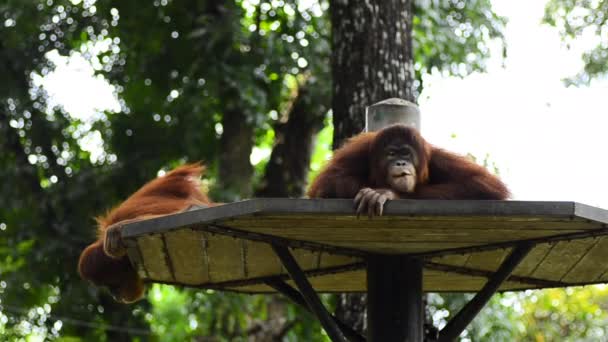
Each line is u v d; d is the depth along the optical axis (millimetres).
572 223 4922
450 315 13906
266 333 15836
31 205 16906
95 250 7723
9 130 17203
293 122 16891
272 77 16766
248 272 6441
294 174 16766
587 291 19953
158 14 17094
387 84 8914
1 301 16625
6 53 17000
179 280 6746
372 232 5234
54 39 17234
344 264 6207
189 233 5363
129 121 17609
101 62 17891
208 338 15422
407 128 5766
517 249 5586
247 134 16547
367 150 5980
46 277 16531
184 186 7633
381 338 5777
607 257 5980
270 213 4723
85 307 16641
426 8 15672
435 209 4707
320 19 16453
